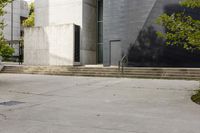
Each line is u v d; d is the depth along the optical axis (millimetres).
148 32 24422
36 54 29766
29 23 42750
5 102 9992
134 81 16906
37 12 31391
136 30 25094
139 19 24984
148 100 10328
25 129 6281
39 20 31266
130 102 9914
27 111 8320
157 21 11492
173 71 18734
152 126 6504
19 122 6934
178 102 9836
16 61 43906
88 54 29875
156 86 14383
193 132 6000
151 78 18766
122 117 7477
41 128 6363
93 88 13906
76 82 16562
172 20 11039
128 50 25438
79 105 9344
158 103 9672
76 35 28344
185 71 18375
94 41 30875
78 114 7875
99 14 31297
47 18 30797
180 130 6148
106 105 9336
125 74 20000
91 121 7020
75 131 6105
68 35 28000
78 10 29125
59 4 30141
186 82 16094
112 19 26703
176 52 23031
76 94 11992
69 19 29594
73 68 22328
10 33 49781
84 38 29188
